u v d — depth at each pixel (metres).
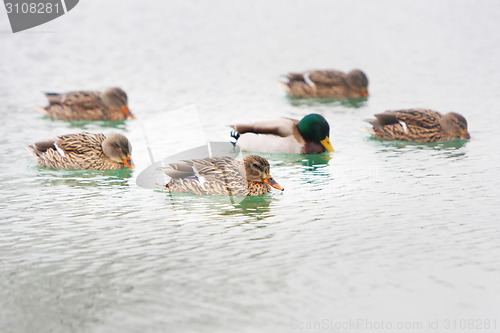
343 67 31.22
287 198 15.05
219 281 10.72
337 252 11.81
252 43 36.44
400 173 16.89
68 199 15.16
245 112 23.84
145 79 29.14
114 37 38.06
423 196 14.91
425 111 20.73
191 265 11.36
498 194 14.91
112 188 16.06
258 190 15.26
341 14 44.47
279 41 36.91
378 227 13.02
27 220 13.72
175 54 34.03
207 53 34.22
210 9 46.25
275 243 12.30
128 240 12.56
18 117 23.61
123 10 45.97
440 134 20.25
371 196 15.04
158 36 38.28
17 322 9.51
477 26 39.88
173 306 9.91
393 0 49.09
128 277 10.92
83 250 12.09
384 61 32.25
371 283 10.59
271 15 44.28
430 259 11.46
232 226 13.25
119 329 9.27
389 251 11.83
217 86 27.94
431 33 38.28
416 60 32.16
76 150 17.81
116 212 14.22
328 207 14.33
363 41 36.72
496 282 10.59
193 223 13.45
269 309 9.79
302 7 46.84
